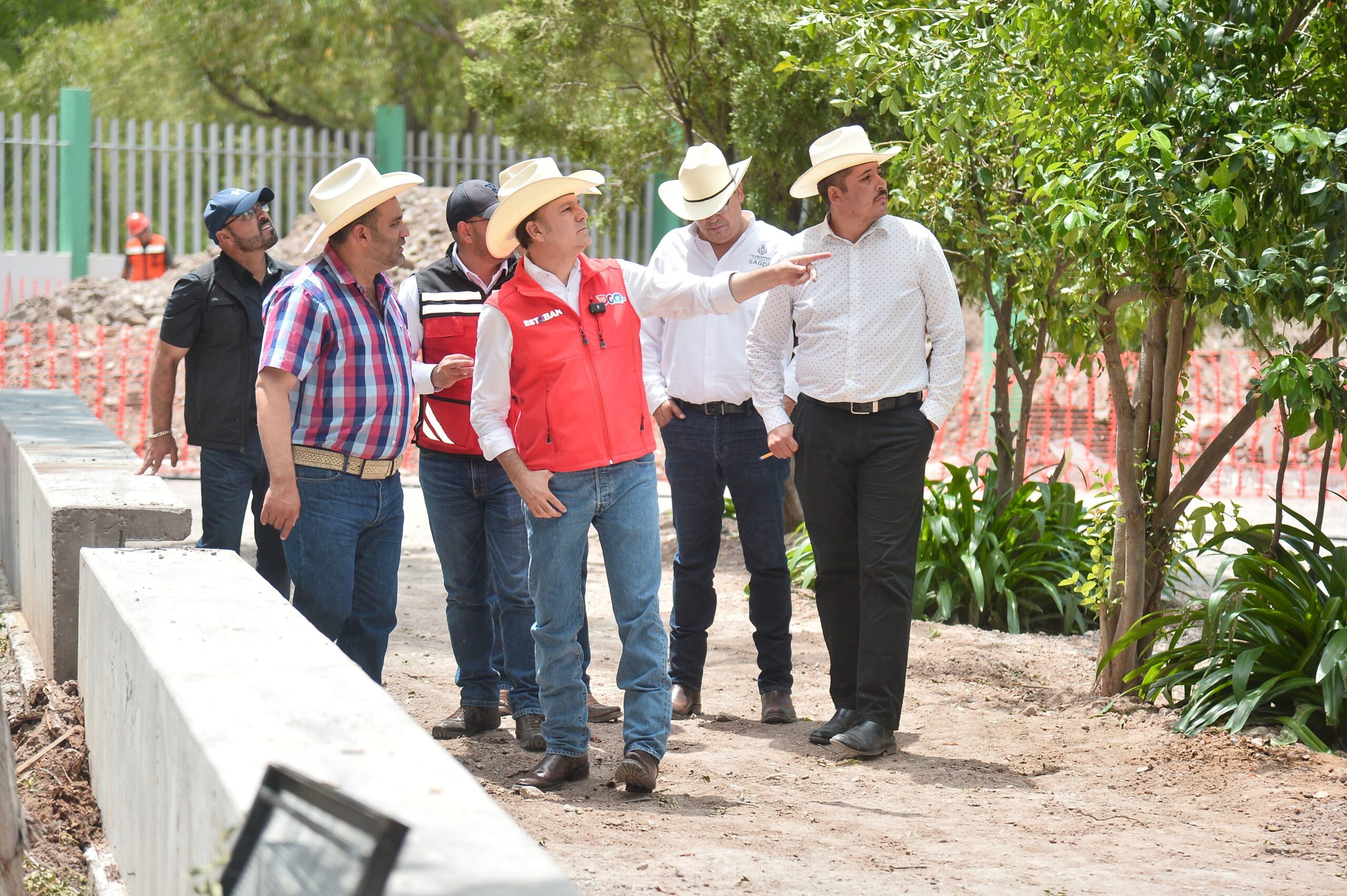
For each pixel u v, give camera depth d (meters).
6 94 32.09
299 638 4.12
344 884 2.33
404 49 29.47
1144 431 7.50
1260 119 6.26
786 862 4.73
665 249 7.30
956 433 20.42
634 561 5.49
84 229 24.58
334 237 5.65
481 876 2.37
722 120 13.88
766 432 6.98
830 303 6.29
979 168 8.55
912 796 5.80
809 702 7.57
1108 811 5.61
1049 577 10.22
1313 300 6.11
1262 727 6.68
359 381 5.65
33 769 5.57
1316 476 18.36
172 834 3.47
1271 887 4.65
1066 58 7.00
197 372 7.48
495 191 6.43
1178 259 6.44
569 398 5.32
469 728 6.59
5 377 20.19
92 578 5.43
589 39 14.45
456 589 6.51
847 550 6.59
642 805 5.46
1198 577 11.10
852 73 8.13
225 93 30.02
